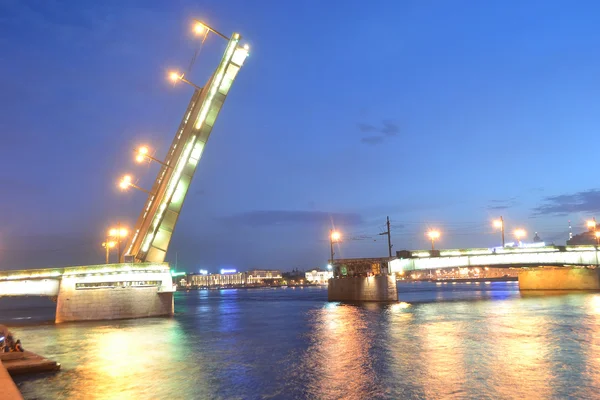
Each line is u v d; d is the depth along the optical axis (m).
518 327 40.75
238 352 31.77
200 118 64.31
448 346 31.42
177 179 63.50
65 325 54.12
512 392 19.56
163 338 39.84
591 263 95.62
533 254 93.12
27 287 60.44
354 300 94.31
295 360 28.23
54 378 23.91
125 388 21.80
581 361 25.44
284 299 137.50
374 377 22.84
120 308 59.94
